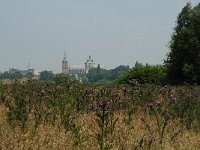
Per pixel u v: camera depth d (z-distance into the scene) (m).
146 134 13.02
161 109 15.58
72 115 14.56
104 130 11.45
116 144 11.23
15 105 15.38
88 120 14.21
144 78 53.31
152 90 20.41
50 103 16.59
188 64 56.94
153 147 11.54
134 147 11.08
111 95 17.34
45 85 21.33
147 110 16.44
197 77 57.03
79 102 16.27
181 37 57.31
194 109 16.33
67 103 16.41
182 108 16.17
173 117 15.64
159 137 12.64
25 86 20.64
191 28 57.16
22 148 10.63
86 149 10.95
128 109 16.47
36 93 17.88
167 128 14.20
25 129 12.72
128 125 13.97
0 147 10.48
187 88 25.02
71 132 12.25
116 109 16.66
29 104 14.62
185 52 57.09
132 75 53.78
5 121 13.62
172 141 12.55
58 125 13.41
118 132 12.73
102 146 10.60
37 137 11.66
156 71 54.28
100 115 11.04
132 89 19.34
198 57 56.41
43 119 14.37
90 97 17.17
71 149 10.98
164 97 19.36
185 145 12.34
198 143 12.70
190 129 14.86
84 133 12.27
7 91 20.20
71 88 18.81
